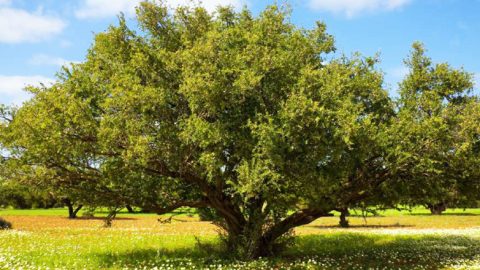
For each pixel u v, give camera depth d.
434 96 17.64
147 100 15.16
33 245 22.95
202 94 14.68
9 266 15.43
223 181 17.30
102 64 18.52
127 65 17.78
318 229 39.16
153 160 15.71
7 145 15.87
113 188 18.22
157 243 25.42
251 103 15.84
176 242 25.91
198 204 19.19
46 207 97.06
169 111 16.39
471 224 46.06
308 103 13.59
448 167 18.20
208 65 15.25
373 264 17.98
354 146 14.89
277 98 15.74
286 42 17.41
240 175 14.47
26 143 15.20
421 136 16.73
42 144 15.13
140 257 19.03
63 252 20.31
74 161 16.73
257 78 14.53
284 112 13.88
